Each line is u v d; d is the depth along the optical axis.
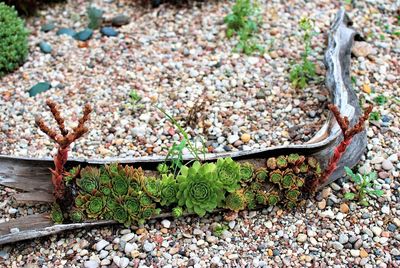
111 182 0.93
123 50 1.28
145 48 1.28
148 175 0.96
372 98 1.15
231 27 1.31
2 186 1.00
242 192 0.95
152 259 0.91
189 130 1.10
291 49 1.27
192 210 0.94
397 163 1.04
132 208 0.92
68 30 1.32
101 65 1.24
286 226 0.95
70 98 1.17
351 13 1.37
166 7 1.39
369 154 1.05
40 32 1.33
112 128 1.10
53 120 1.12
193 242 0.93
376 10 1.38
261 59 1.25
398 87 1.18
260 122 1.12
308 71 1.20
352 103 1.09
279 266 0.90
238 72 1.22
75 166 0.95
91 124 1.11
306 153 0.97
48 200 0.95
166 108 1.14
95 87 1.19
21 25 1.24
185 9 1.38
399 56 1.26
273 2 1.39
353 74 1.20
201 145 1.07
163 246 0.92
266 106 1.15
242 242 0.93
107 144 1.08
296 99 1.16
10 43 1.21
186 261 0.90
